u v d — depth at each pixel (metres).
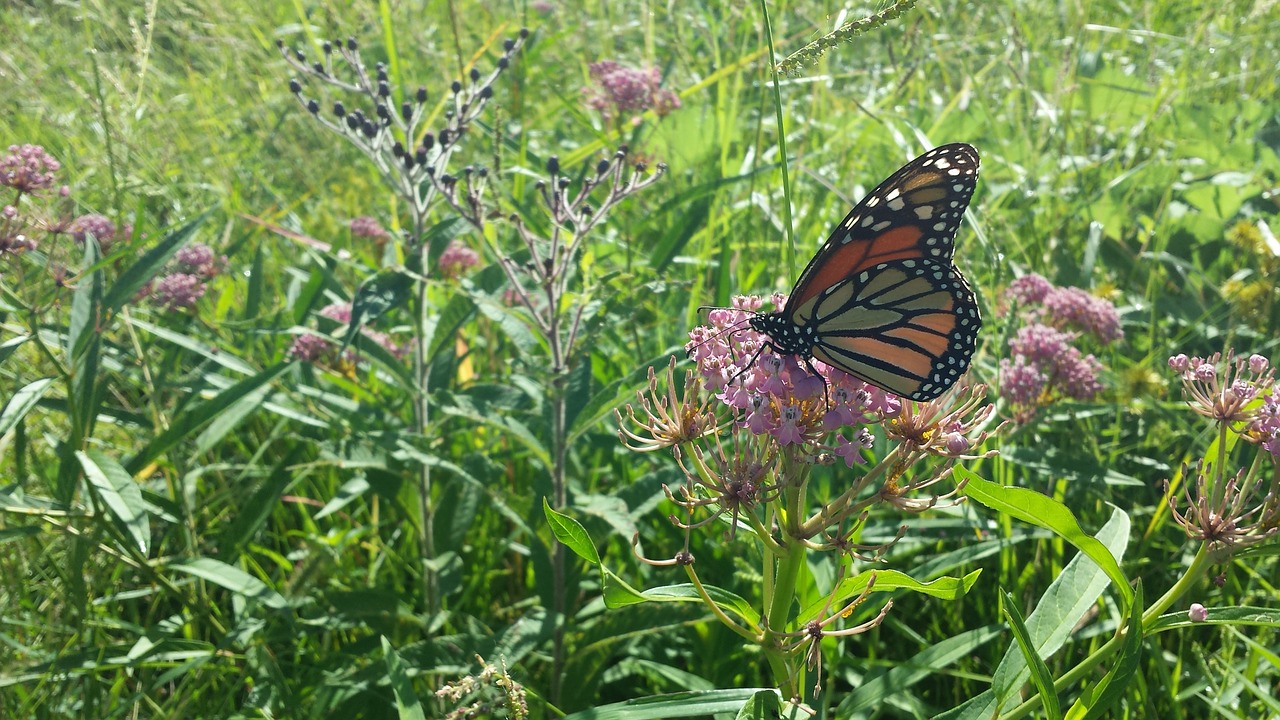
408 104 0.30
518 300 0.34
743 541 0.27
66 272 0.29
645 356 0.35
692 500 0.18
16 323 0.30
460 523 0.29
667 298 0.37
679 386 0.28
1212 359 0.21
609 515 0.26
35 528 0.26
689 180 0.48
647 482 0.27
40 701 0.26
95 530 0.27
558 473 0.27
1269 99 0.55
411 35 0.54
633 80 0.43
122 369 0.32
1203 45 0.50
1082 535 0.17
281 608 0.26
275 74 0.57
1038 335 0.31
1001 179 0.49
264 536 0.35
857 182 0.46
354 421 0.29
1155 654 0.23
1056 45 0.54
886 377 0.18
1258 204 0.46
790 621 0.21
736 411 0.18
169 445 0.26
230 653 0.27
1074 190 0.46
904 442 0.18
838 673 0.26
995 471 0.28
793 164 0.40
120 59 0.51
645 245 0.44
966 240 0.37
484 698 0.25
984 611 0.28
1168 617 0.18
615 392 0.26
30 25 0.64
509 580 0.33
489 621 0.31
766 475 0.18
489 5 0.56
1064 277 0.42
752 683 0.26
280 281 0.45
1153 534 0.29
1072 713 0.18
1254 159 0.48
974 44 0.53
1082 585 0.19
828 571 0.24
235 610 0.29
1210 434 0.31
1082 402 0.31
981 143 0.50
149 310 0.35
